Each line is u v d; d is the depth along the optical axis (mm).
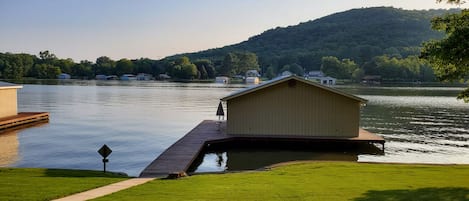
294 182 9859
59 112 37750
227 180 10359
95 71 159000
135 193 8539
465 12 11344
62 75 150500
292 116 20734
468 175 10805
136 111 40000
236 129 21016
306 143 20078
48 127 27375
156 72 156500
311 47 186625
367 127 29219
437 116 36375
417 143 22438
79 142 21516
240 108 20969
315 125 20641
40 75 143125
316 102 20625
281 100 20781
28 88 83312
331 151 19656
